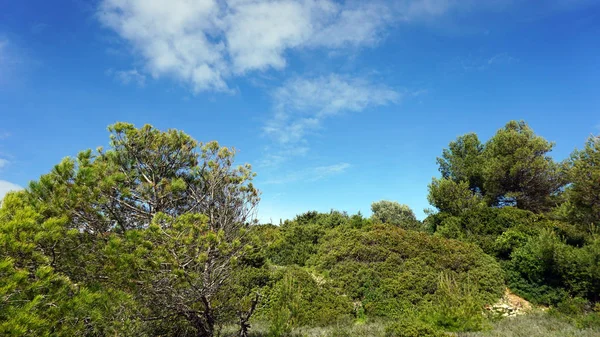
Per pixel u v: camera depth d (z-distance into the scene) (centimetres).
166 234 679
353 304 1375
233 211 862
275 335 968
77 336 588
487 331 1058
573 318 1191
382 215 3566
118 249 638
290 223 2405
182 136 878
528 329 1066
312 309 1276
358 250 1647
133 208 787
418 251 1655
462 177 3031
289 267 1531
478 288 1441
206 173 878
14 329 459
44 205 632
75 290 602
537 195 2597
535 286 1473
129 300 662
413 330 973
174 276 680
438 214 2416
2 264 488
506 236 1738
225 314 889
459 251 1672
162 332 779
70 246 646
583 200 1703
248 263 1422
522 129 2934
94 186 693
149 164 841
